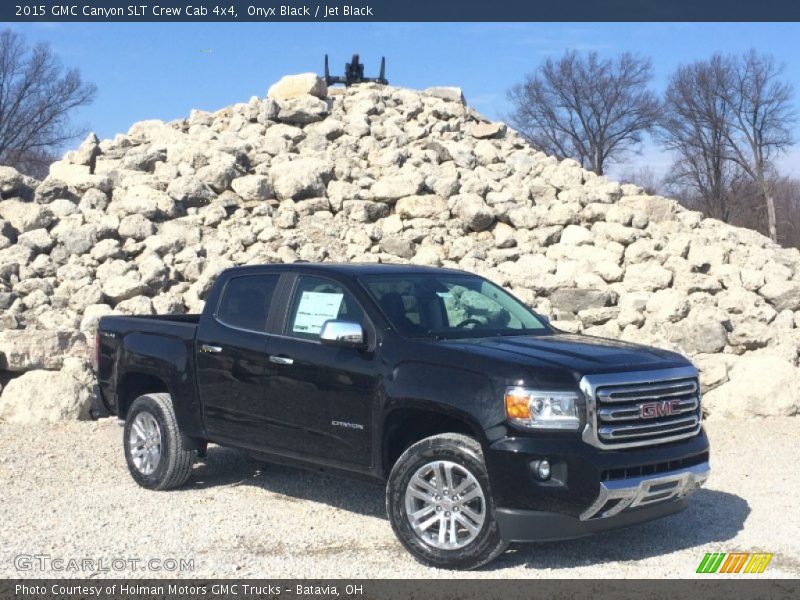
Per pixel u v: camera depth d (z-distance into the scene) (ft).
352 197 56.70
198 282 46.19
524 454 19.49
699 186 168.96
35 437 32.58
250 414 24.57
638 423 20.59
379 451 21.81
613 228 54.13
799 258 58.18
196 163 58.54
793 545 22.49
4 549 21.25
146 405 27.20
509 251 52.70
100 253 47.78
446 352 21.26
